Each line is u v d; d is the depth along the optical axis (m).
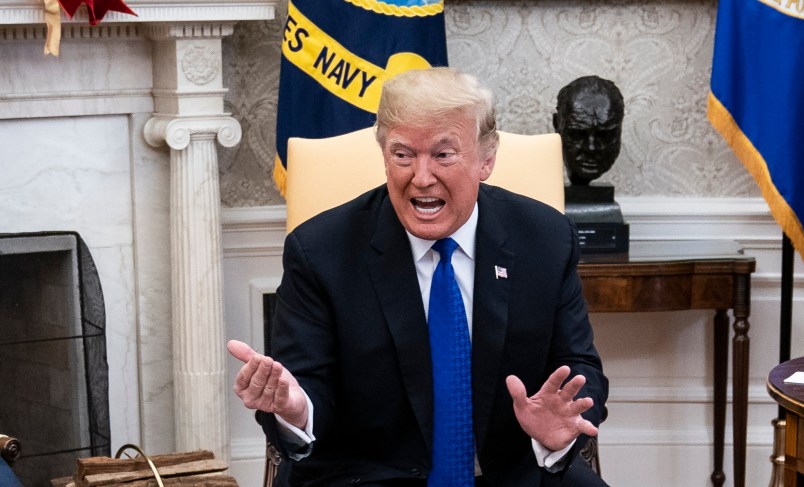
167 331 3.20
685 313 3.42
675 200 3.36
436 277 1.91
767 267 3.38
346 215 1.96
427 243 1.92
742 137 2.90
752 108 2.88
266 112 3.32
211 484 2.10
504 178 2.31
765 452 3.45
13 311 3.04
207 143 3.06
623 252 3.04
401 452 1.90
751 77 2.88
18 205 3.01
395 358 1.88
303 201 2.32
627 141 3.35
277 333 1.93
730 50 2.90
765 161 2.86
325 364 1.88
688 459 3.47
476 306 1.90
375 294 1.89
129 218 3.13
